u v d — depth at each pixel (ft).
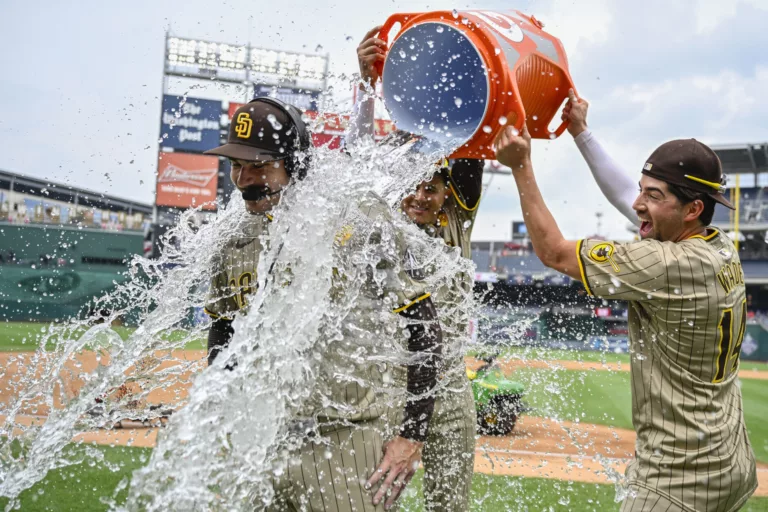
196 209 8.87
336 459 6.86
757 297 99.81
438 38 8.29
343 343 6.94
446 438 9.43
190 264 8.21
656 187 6.97
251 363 6.68
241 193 7.51
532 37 8.45
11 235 73.00
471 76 8.20
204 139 91.09
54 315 71.00
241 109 6.97
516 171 7.29
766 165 102.27
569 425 22.75
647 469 6.82
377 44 9.17
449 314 9.32
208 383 6.53
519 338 12.96
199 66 89.71
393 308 6.97
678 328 6.65
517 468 16.35
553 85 8.61
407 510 11.10
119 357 8.51
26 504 11.18
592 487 14.90
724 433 6.64
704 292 6.57
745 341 78.74
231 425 6.45
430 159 8.20
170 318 8.56
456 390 9.43
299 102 46.93
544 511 12.79
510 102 7.32
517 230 106.52
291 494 6.98
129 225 81.15
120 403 8.49
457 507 9.59
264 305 6.84
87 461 13.28
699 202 6.88
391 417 7.39
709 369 6.68
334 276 6.88
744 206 104.22
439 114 8.30
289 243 6.91
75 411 8.26
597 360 48.75
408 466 6.97
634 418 7.12
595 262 6.89
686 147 6.90
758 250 104.94
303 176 7.04
